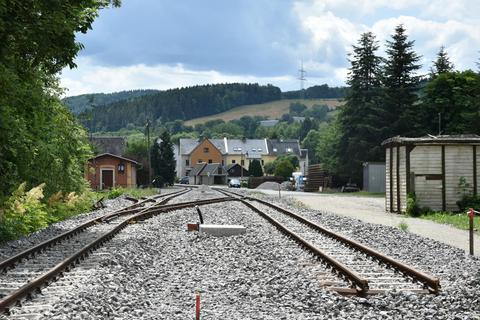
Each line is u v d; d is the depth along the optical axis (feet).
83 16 61.11
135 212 97.25
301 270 40.40
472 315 29.73
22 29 54.13
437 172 95.09
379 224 76.95
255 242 55.77
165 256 49.39
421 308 30.81
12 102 63.10
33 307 30.01
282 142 562.66
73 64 59.82
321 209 114.11
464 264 44.39
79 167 114.11
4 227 61.57
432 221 84.38
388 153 105.70
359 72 249.55
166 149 347.56
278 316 29.25
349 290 34.27
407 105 238.48
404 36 241.96
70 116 106.01
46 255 48.96
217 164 483.10
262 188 301.63
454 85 236.84
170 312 29.84
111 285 35.53
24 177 88.58
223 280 38.47
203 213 95.35
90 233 65.82
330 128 313.73
